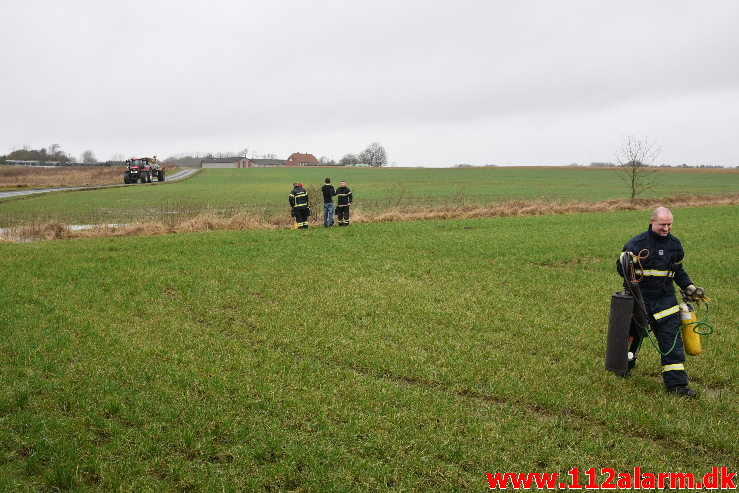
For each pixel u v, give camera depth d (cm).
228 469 498
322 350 807
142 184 6894
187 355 768
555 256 1634
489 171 11550
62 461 501
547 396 649
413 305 1056
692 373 737
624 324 690
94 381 674
